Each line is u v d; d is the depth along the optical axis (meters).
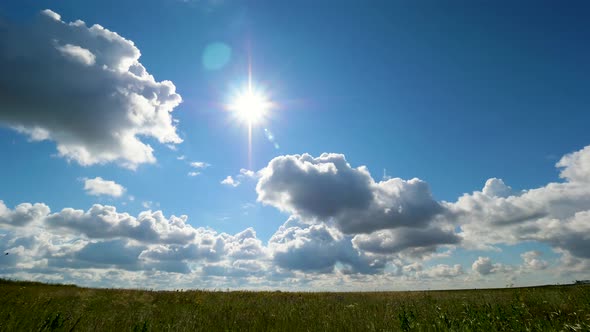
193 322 8.75
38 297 13.52
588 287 11.41
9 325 7.19
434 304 11.39
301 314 10.13
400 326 6.75
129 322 8.48
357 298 16.36
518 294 10.65
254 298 17.06
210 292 20.41
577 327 5.84
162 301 14.95
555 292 11.50
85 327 7.71
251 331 7.86
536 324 6.61
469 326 6.43
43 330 7.07
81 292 17.69
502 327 6.36
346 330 7.57
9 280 23.41
